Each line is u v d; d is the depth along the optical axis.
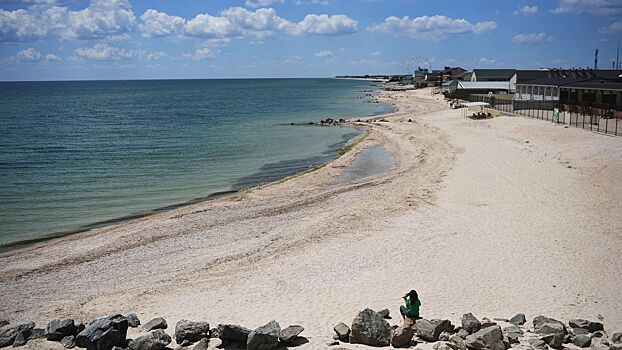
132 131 72.88
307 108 116.19
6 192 36.16
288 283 18.75
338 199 31.52
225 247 23.42
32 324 14.69
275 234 24.97
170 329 14.87
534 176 34.19
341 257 21.38
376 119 79.88
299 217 27.83
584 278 18.17
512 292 17.19
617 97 55.91
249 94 196.25
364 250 22.12
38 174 42.38
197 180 40.19
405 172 39.19
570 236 22.62
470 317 14.16
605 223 24.12
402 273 19.31
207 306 16.86
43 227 28.02
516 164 38.25
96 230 27.17
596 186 30.67
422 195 31.14
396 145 53.91
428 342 13.41
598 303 16.08
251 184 38.62
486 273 18.98
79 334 13.34
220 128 76.19
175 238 24.98
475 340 12.48
